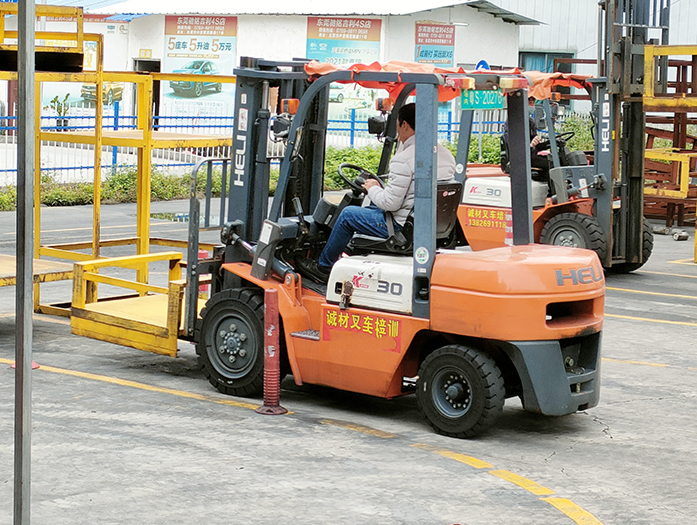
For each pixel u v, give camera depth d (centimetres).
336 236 850
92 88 3781
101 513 583
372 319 795
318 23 3603
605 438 800
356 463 700
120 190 2612
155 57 3900
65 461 674
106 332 948
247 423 789
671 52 1595
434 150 759
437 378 782
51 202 2481
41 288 1387
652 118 2403
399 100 888
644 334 1222
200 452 707
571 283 764
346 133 3431
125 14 3872
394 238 819
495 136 3425
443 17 3678
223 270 915
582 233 1569
